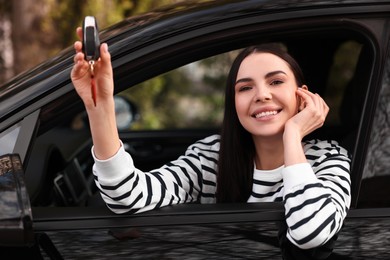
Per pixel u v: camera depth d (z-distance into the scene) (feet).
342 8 7.39
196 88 29.04
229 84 7.96
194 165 8.31
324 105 7.57
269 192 8.02
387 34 7.41
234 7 7.41
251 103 7.62
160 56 7.28
